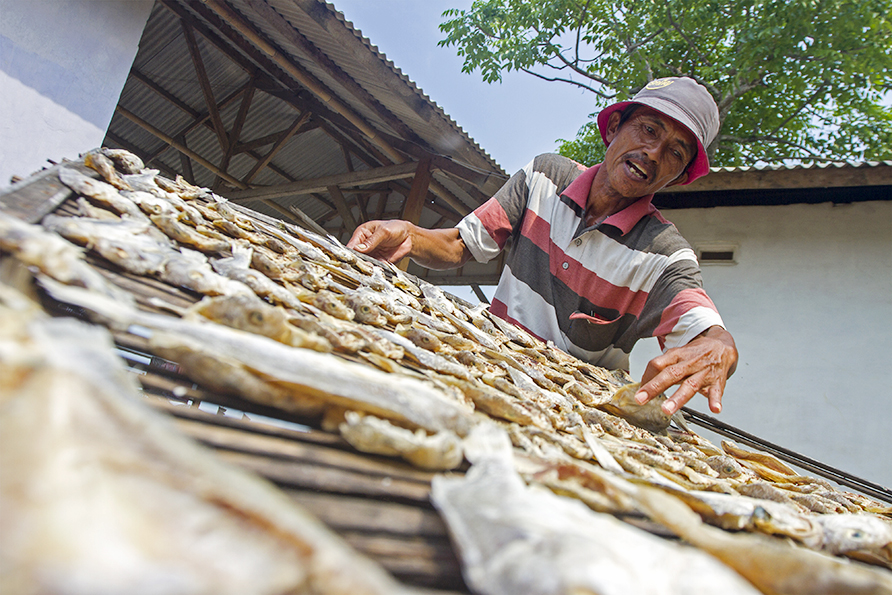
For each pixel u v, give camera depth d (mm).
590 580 554
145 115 8398
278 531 460
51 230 1002
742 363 7516
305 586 449
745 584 691
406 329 1657
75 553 378
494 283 10359
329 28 5316
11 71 4523
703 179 7145
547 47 12367
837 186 6941
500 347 2352
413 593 518
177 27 7180
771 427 7223
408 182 9398
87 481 423
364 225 3170
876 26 10164
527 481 881
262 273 1474
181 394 791
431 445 798
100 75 4973
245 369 792
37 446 427
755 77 11156
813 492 2088
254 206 10234
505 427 1183
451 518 697
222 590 406
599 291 3568
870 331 7191
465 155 6863
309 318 1193
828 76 11273
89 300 752
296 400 811
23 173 4594
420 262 3611
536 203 3844
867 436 6902
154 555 402
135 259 1074
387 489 736
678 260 3451
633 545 694
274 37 6367
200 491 456
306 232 2426
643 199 3721
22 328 560
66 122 4805
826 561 837
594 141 13305
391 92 5973
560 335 3641
